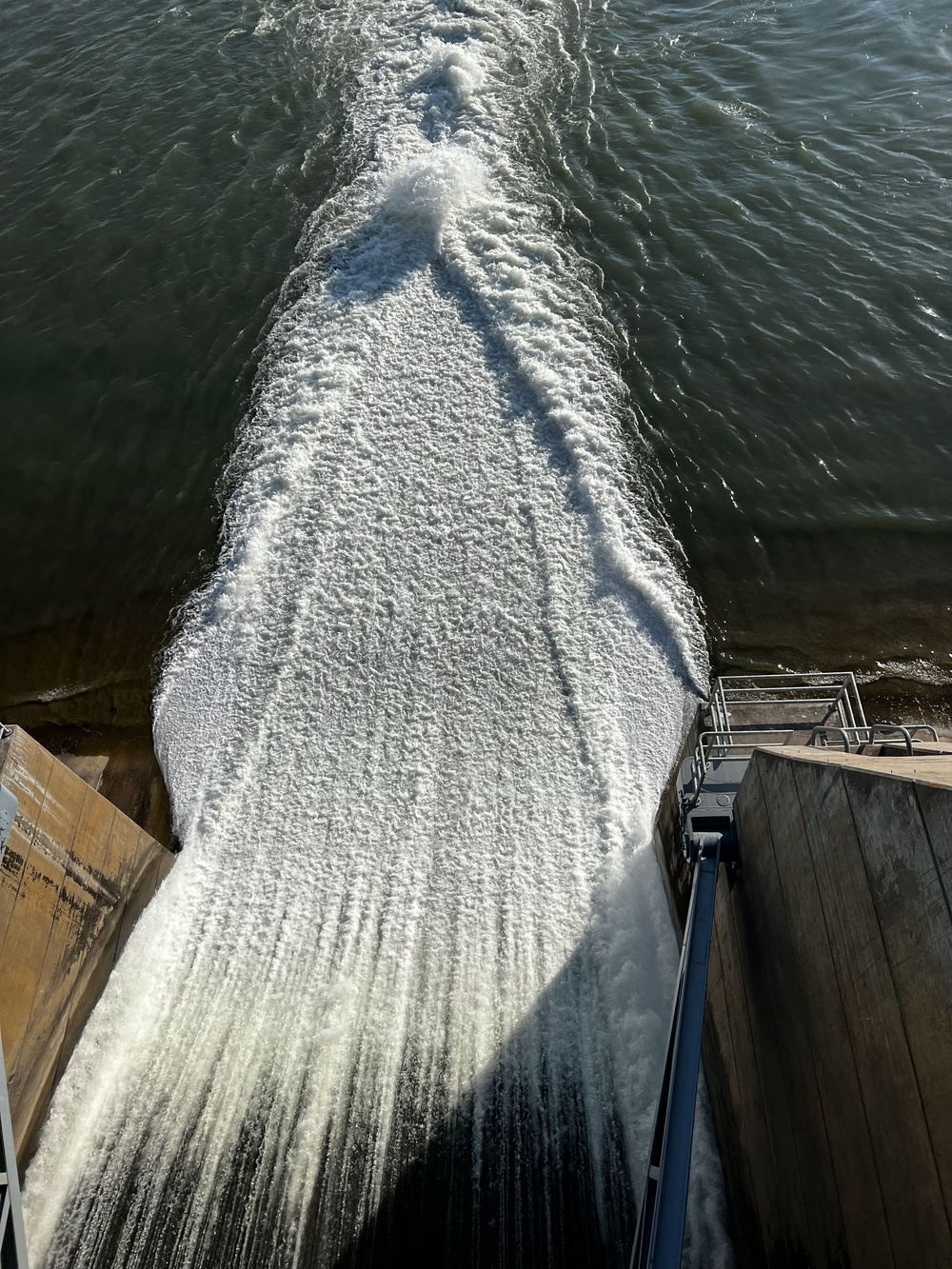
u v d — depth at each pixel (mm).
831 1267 9180
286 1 34469
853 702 18016
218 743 17641
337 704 17875
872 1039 8312
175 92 30906
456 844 16078
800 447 21484
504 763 17016
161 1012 14562
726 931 13031
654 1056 13891
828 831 9281
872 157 27078
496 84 30078
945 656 18656
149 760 17781
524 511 20422
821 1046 9531
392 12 33438
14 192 28062
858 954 8633
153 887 15789
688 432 21766
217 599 19578
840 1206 9000
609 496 20547
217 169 28312
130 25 33812
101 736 18141
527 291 24250
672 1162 9211
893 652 18734
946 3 31203
